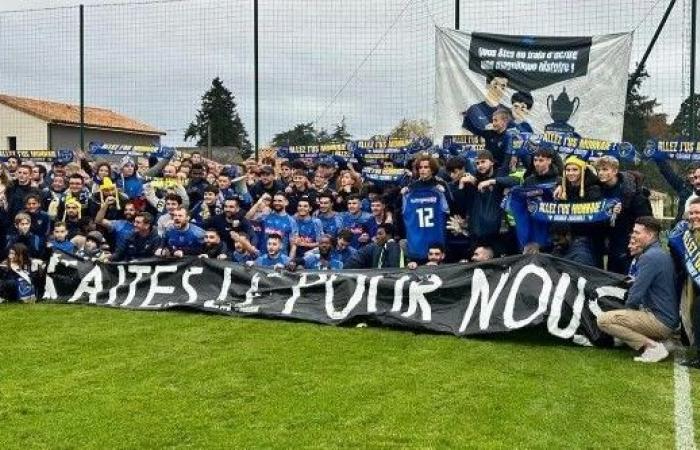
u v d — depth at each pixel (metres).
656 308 6.01
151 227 9.37
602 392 5.01
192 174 10.50
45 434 4.28
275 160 11.12
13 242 9.20
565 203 6.94
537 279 6.66
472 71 10.03
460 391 5.01
